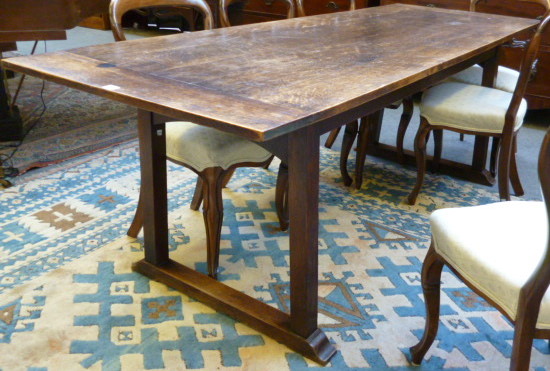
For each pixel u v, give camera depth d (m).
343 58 1.92
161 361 1.67
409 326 1.85
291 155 1.56
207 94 1.47
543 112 4.16
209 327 1.83
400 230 2.47
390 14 2.98
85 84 1.52
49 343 1.73
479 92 2.75
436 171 3.10
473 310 1.93
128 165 3.07
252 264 2.19
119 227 2.41
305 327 1.70
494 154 2.99
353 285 2.07
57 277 2.05
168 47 1.99
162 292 2.00
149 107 1.40
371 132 3.24
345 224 2.51
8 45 3.08
